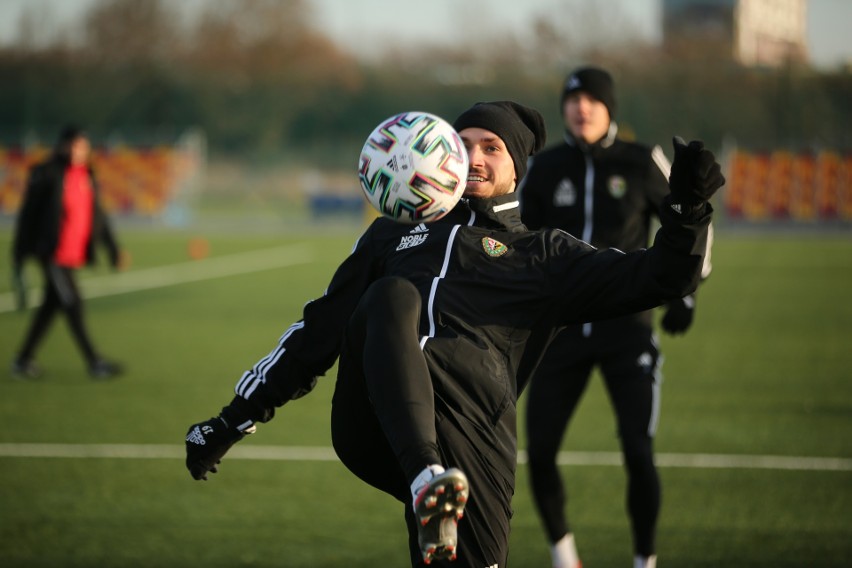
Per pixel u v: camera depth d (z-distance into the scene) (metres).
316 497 14.89
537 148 8.28
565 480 15.90
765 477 15.86
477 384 7.15
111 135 115.00
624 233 13.51
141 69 117.38
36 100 115.00
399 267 7.64
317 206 81.81
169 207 79.56
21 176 79.19
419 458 6.35
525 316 7.46
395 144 7.15
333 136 117.06
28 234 23.28
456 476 5.98
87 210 23.44
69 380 23.62
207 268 49.19
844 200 75.75
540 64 117.69
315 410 20.94
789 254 58.62
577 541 13.16
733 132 99.44
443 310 7.32
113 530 13.32
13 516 13.83
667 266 6.97
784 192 76.25
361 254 7.94
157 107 116.00
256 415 8.02
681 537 13.05
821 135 97.31
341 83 118.00
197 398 21.66
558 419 12.48
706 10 132.00
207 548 12.67
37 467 16.28
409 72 121.06
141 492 15.01
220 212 90.62
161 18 129.38
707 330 31.97
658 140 100.31
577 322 7.65
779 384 23.61
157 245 61.38
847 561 12.16
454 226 7.65
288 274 46.75
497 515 7.19
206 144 115.62
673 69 103.75
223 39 132.62
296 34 133.00
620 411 12.40
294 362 7.95
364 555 12.48
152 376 24.11
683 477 15.87
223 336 30.30
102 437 18.23
